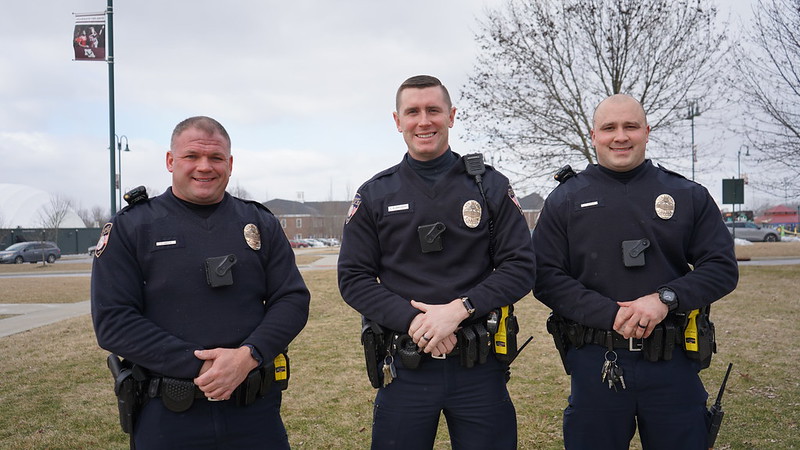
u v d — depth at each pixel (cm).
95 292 213
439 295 236
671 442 245
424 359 236
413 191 247
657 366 246
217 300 223
